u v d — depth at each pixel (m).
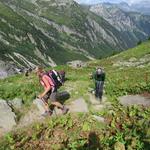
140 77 33.88
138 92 25.31
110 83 29.66
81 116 19.47
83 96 23.19
